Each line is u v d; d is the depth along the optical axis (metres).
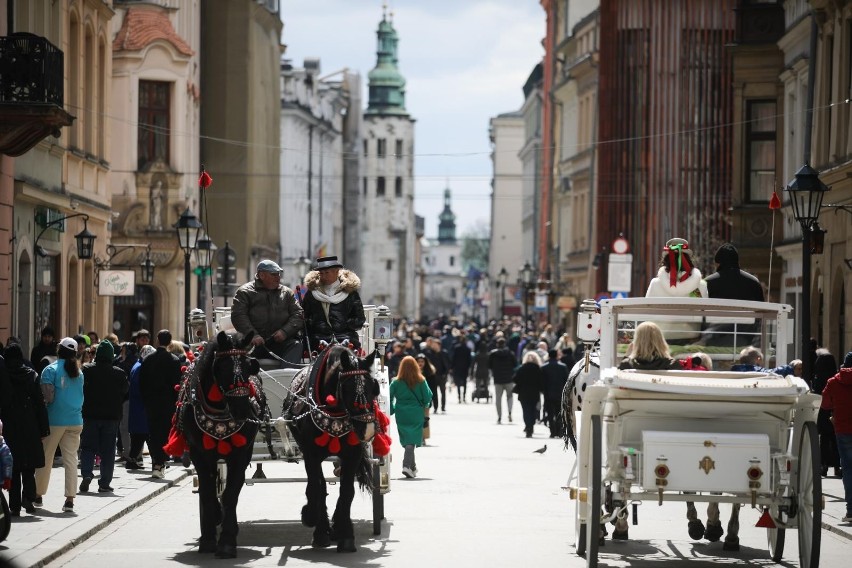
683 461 26.33
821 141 72.94
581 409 28.98
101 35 81.56
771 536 30.36
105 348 42.59
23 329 64.69
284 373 32.78
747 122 89.94
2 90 53.03
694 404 26.80
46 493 42.16
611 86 125.50
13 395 35.41
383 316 36.78
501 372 83.94
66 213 72.25
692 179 123.94
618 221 125.38
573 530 35.50
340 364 30.38
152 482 45.84
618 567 28.97
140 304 111.38
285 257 198.12
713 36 123.56
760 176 90.00
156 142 111.25
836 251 68.75
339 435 30.39
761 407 26.83
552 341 121.88
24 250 63.56
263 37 148.50
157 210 109.88
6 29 58.97
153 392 46.69
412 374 50.56
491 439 70.69
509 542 33.16
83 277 79.06
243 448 30.23
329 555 30.72
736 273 32.22
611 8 124.88
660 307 30.28
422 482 48.75
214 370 29.70
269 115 154.25
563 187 174.75
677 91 124.12
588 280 150.38
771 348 31.00
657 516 38.88
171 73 110.88
